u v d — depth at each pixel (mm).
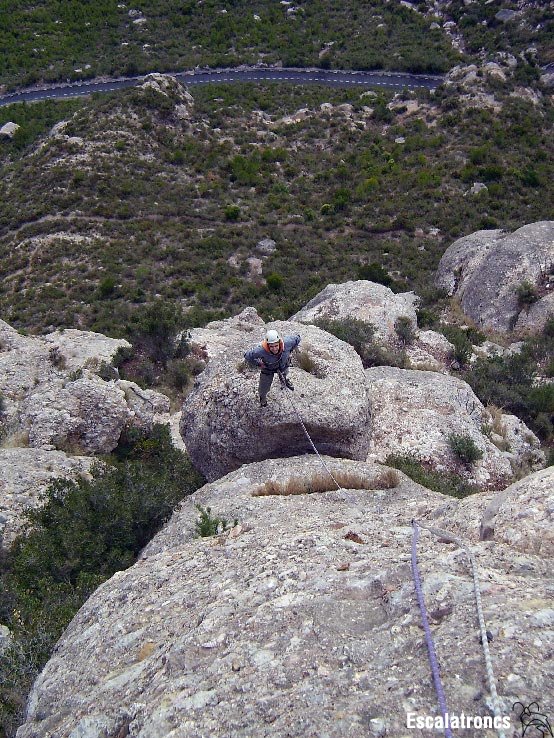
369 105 74062
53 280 46469
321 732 4273
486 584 5328
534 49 78000
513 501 6645
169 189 58562
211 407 12258
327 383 12195
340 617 5418
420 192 55219
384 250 48969
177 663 5461
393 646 4914
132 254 49344
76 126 65250
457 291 32438
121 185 57594
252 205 56656
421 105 70000
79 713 5512
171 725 4777
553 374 23250
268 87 82062
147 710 5051
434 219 51406
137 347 22875
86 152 61625
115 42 97938
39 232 52594
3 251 50969
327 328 21125
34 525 11703
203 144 66375
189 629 5918
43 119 76938
